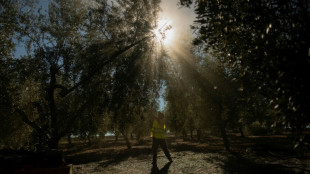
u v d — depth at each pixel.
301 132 3.65
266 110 4.89
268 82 4.12
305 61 3.60
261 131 35.09
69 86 15.40
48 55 14.00
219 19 4.88
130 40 13.11
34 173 5.29
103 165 11.61
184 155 14.02
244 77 5.05
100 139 22.31
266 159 11.05
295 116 3.59
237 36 4.63
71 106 15.34
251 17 4.31
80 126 14.80
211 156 12.79
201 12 5.21
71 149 34.75
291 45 3.89
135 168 10.05
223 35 4.89
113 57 13.01
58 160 5.89
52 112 14.03
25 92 13.29
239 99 5.56
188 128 37.88
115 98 12.57
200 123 20.41
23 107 13.31
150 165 10.62
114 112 12.85
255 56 4.27
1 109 12.04
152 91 13.60
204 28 5.20
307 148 3.76
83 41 14.94
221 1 4.83
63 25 15.05
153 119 10.94
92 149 30.55
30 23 14.19
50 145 13.92
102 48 13.23
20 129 14.22
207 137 44.69
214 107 17.55
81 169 10.70
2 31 12.39
